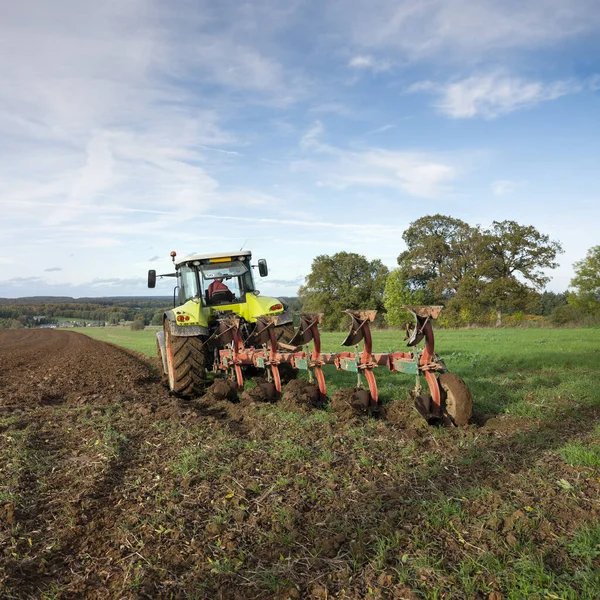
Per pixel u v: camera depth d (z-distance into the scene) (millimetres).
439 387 5488
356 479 3988
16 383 12586
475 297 49375
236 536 3238
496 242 49125
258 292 9773
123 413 6973
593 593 2414
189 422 6188
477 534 3037
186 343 8453
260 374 9492
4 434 5902
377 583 2656
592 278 44219
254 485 3938
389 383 8328
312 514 3439
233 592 2695
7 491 4082
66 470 4680
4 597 2732
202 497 3838
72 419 6879
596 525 3051
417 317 5312
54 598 2715
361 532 3115
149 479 4312
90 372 14414
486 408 6320
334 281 61875
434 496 3592
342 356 6582
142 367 15883
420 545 2963
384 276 59938
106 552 3189
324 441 4887
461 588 2568
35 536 3424
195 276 9562
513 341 19047
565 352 13188
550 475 3828
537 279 48969
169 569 2932
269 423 5816
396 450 4633
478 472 4000
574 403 6457
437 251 53562
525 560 2691
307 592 2656
